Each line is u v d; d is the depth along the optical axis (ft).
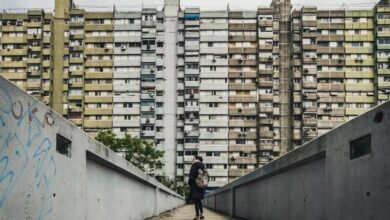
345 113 290.97
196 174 45.37
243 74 295.48
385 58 288.51
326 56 293.84
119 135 294.66
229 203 64.75
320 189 22.80
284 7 297.94
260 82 294.05
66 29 299.17
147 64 297.53
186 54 296.51
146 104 294.87
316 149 22.45
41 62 295.07
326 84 292.20
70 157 19.98
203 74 296.71
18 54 295.07
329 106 291.79
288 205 30.19
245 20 298.56
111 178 29.35
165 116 294.66
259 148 289.94
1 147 13.70
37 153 16.33
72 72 296.51
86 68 299.38
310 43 292.40
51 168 17.66
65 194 19.33
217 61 296.51
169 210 83.15
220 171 290.76
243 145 292.20
